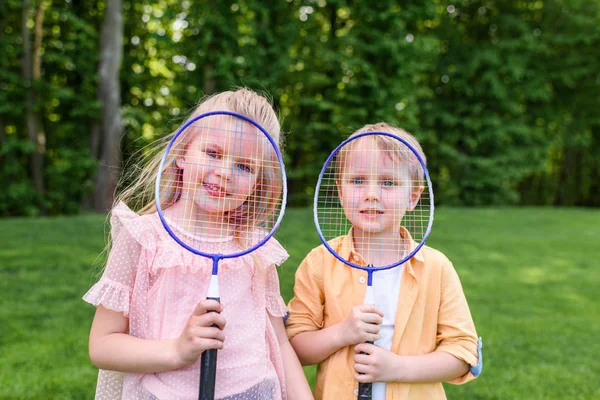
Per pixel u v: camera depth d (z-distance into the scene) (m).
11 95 14.21
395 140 2.14
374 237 2.21
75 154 14.64
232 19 15.12
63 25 15.20
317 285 2.27
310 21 17.00
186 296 1.93
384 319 2.13
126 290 1.90
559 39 20.75
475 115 20.23
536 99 21.41
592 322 5.45
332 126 17.56
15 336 4.46
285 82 17.27
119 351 1.83
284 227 9.29
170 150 2.02
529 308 5.90
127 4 16.91
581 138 22.75
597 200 27.14
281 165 1.97
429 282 2.17
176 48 15.16
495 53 19.98
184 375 1.87
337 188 2.24
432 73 20.39
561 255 8.89
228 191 1.93
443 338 2.16
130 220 1.94
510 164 20.48
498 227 11.66
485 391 3.77
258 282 2.09
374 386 2.05
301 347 2.19
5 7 14.53
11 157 14.45
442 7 20.08
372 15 16.92
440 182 20.55
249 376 1.93
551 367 4.23
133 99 18.30
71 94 14.30
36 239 8.16
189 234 1.98
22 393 3.46
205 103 2.13
